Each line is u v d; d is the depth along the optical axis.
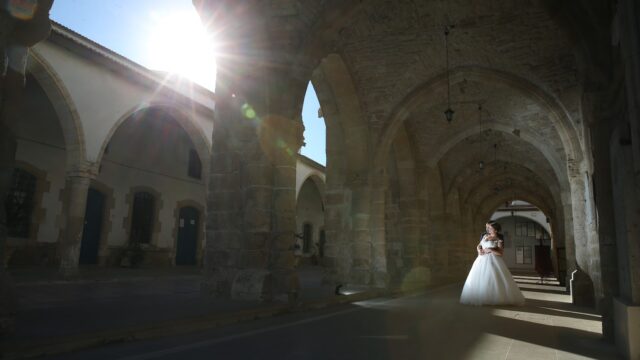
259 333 5.15
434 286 16.30
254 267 7.98
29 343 3.76
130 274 15.48
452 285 17.56
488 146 21.97
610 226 5.28
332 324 6.02
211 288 8.48
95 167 14.39
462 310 8.05
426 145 18.73
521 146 21.55
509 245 49.34
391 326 5.86
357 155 14.52
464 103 17.19
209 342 4.52
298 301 7.94
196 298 8.02
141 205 21.19
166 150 22.62
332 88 14.44
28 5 4.34
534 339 5.08
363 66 14.02
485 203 32.78
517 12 11.92
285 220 8.26
